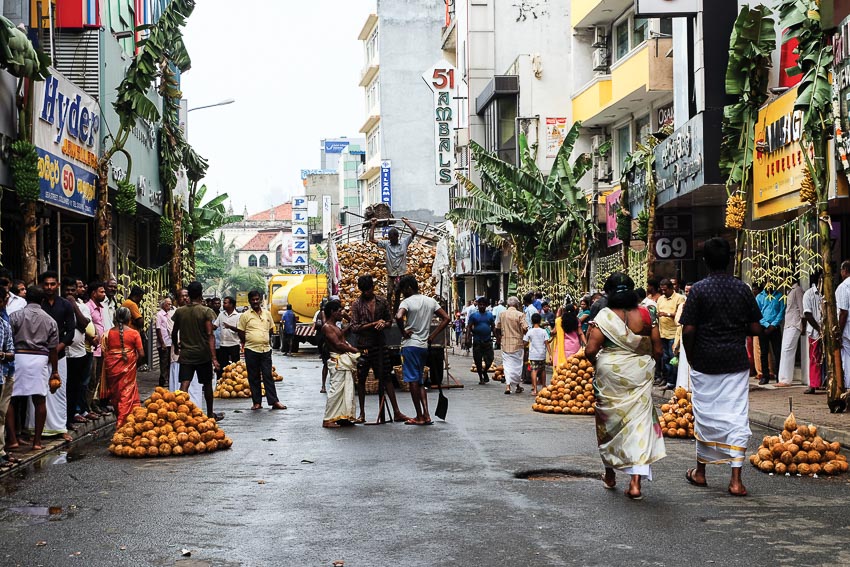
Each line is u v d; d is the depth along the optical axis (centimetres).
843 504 805
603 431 862
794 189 1647
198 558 655
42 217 1855
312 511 802
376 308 1459
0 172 1391
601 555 645
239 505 831
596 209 2784
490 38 4328
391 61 6738
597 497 843
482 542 686
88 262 2058
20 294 1266
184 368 1428
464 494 863
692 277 2431
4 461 1048
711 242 873
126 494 888
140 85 1933
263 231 13975
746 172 1812
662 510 786
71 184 1716
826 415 1327
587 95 3138
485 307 2248
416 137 6738
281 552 669
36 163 1445
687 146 2017
